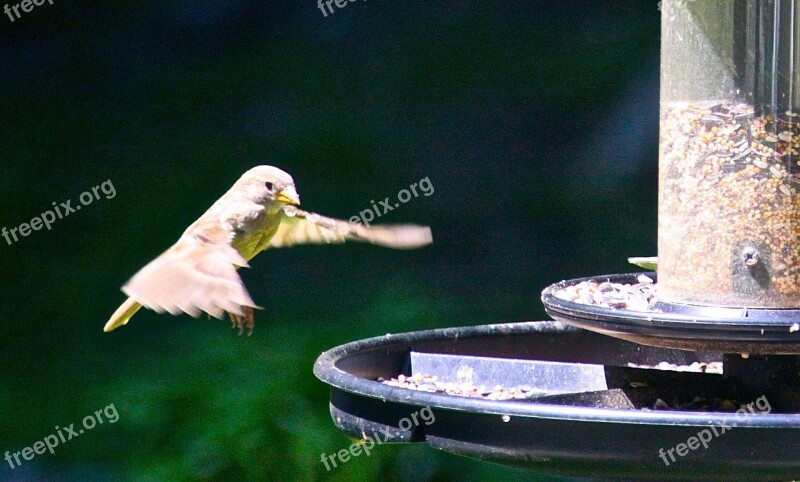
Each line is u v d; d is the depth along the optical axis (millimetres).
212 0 16156
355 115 15109
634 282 5430
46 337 12148
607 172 14227
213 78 15617
